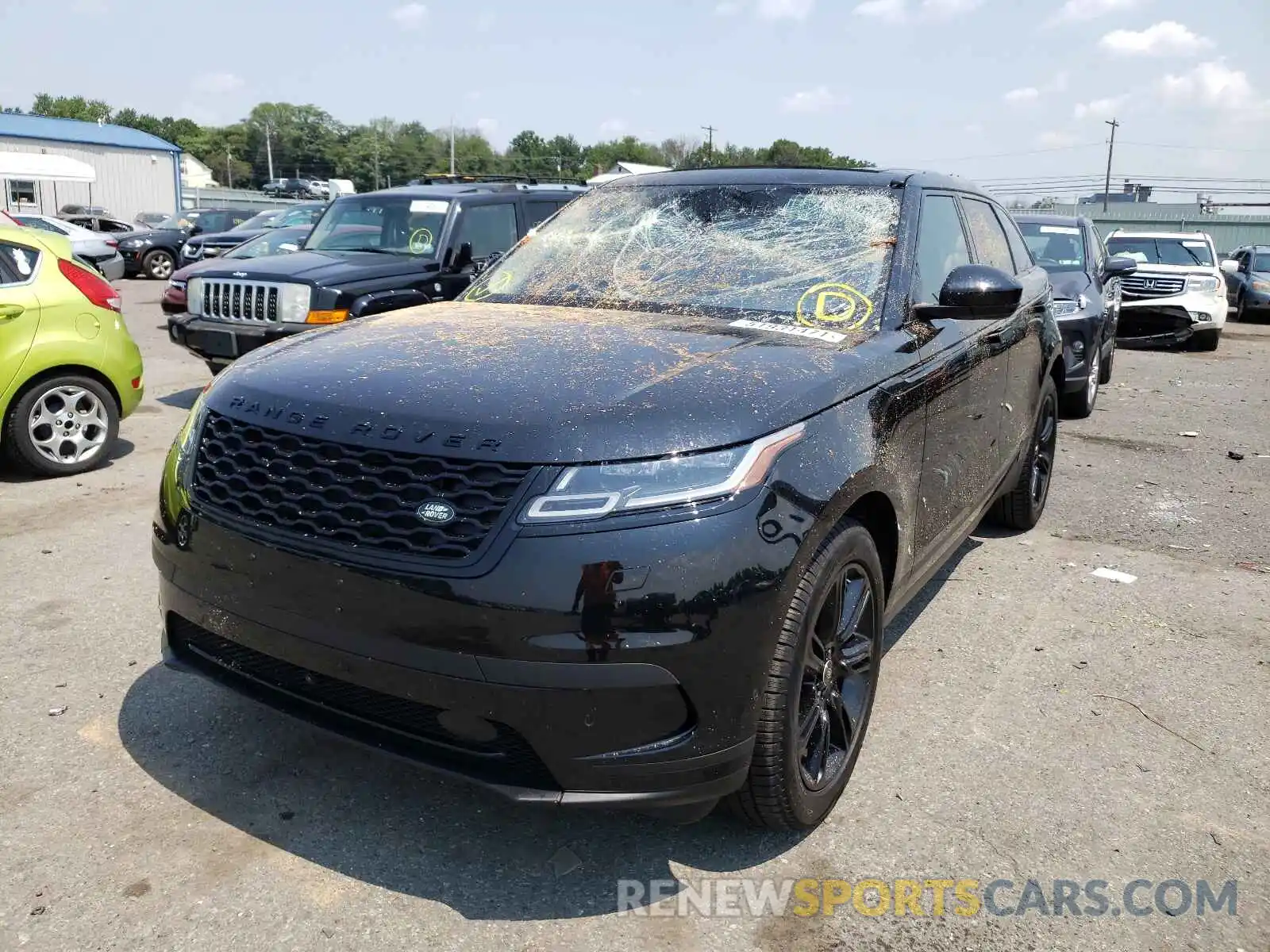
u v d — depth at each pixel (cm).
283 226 1563
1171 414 976
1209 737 353
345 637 243
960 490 393
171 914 249
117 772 309
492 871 270
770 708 255
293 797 299
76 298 634
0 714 341
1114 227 4350
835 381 287
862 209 387
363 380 271
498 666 229
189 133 14400
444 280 845
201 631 283
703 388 262
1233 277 2175
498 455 236
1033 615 459
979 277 346
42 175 3528
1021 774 326
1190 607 472
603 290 371
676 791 242
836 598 282
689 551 235
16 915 246
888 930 254
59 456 639
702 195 412
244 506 263
